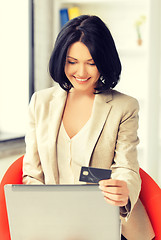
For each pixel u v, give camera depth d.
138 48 3.28
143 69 3.47
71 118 1.52
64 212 0.98
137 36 3.42
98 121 1.45
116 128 1.44
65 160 1.49
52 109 1.54
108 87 1.44
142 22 3.38
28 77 3.26
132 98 1.51
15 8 3.15
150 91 3.24
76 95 1.54
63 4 3.51
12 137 3.03
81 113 1.51
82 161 1.46
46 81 3.56
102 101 1.48
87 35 1.22
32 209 0.98
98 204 0.97
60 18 3.46
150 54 3.21
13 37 3.17
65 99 1.54
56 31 3.47
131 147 1.41
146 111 3.26
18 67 3.22
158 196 1.47
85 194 0.96
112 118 1.45
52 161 1.50
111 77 1.36
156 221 1.45
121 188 0.97
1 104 3.21
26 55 3.24
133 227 1.40
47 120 1.55
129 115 1.46
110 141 1.44
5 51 3.14
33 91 3.30
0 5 3.06
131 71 3.50
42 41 3.44
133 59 3.48
